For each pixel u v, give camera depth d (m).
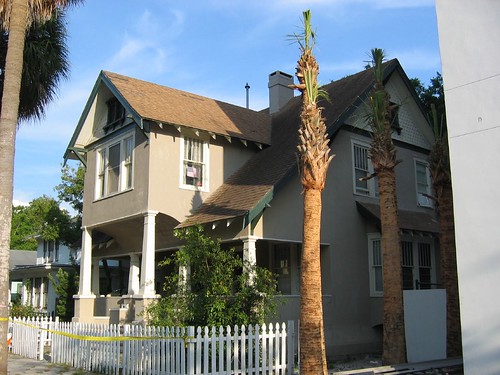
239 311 12.72
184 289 13.48
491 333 7.80
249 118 21.20
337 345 16.97
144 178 17.05
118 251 21.08
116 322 17.28
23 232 57.06
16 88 11.00
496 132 8.03
